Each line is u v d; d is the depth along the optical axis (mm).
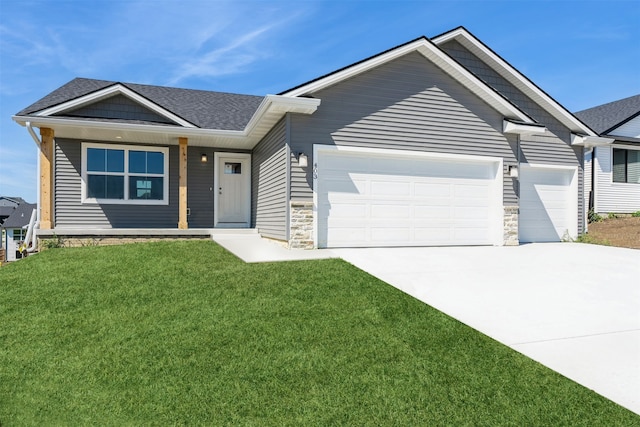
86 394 3287
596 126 18750
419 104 9711
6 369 3695
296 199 8719
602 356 3830
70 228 10852
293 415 2971
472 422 2887
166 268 6805
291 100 8203
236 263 7148
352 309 4938
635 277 6926
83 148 11398
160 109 10719
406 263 7551
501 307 5184
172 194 12172
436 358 3779
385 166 9594
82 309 5074
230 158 12844
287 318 4660
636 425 2836
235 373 3523
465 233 10336
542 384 3348
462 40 12000
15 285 5992
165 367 3646
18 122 9461
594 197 17391
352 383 3371
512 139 10633
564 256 8914
